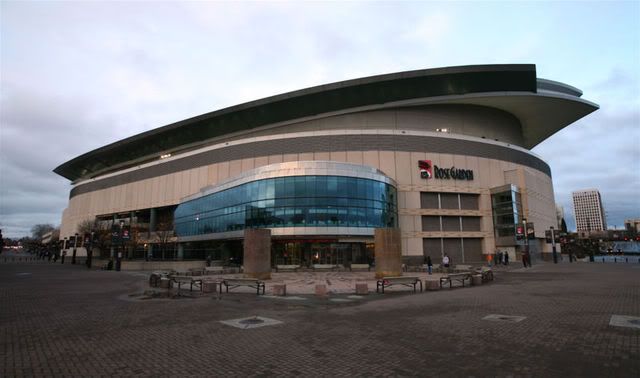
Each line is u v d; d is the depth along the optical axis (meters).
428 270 31.84
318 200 40.41
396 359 7.09
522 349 7.54
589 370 6.22
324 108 56.72
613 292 16.39
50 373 6.46
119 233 42.91
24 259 88.00
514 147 57.94
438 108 58.69
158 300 15.91
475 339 8.44
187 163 61.47
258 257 26.94
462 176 52.25
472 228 52.62
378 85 53.94
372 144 50.47
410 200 49.66
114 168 87.06
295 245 42.44
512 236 49.97
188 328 10.09
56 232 142.25
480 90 55.03
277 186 41.16
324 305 14.33
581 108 62.94
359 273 34.44
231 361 7.11
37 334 9.44
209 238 49.56
